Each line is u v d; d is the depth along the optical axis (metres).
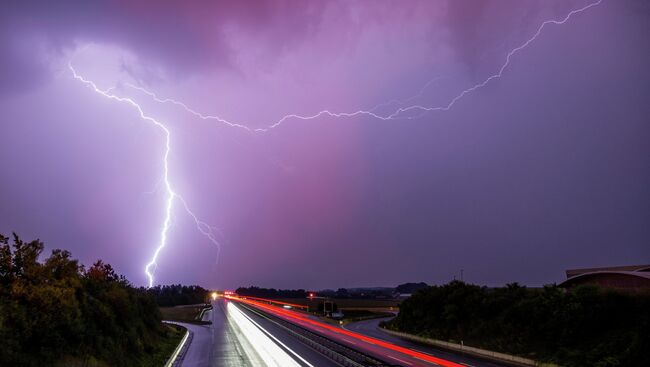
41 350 18.09
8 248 21.50
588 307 29.12
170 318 81.56
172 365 29.48
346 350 30.72
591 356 25.30
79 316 22.64
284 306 129.62
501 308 41.16
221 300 183.62
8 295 19.56
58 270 26.45
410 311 56.44
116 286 34.44
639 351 22.83
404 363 29.52
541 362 28.02
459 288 52.03
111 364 23.52
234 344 40.66
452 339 42.22
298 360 30.58
